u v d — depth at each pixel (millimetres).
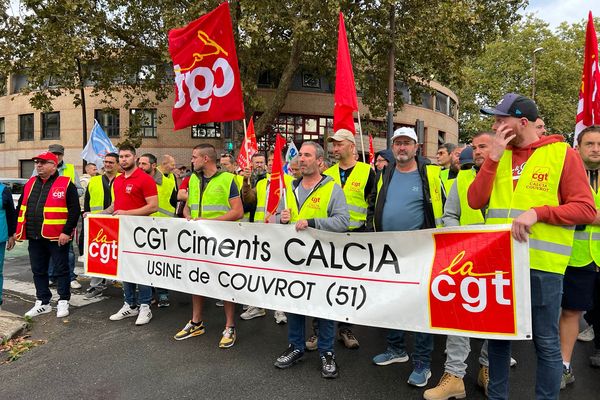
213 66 4586
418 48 13523
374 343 4297
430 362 3637
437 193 3404
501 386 2646
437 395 3088
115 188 4996
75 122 23641
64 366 3713
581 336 4414
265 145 22047
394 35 13445
